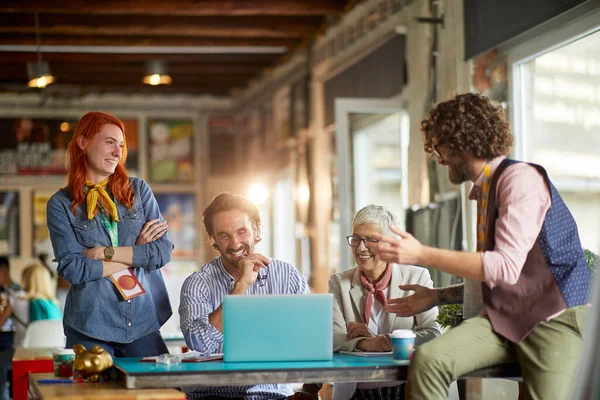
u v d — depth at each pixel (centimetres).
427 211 666
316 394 384
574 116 573
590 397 303
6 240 1450
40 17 1045
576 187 592
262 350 302
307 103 1112
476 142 302
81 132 386
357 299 376
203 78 1401
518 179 295
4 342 836
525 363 297
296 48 1149
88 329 378
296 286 380
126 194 392
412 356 293
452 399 378
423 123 320
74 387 293
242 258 359
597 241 586
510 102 598
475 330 298
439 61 693
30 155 1466
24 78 1361
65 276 374
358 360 308
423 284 377
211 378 281
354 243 370
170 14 1062
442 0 686
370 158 980
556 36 546
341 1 970
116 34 1138
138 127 1513
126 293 376
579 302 293
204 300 367
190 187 1523
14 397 420
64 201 386
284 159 1237
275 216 1344
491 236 299
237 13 985
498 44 592
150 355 389
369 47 884
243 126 1510
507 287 297
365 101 805
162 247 387
